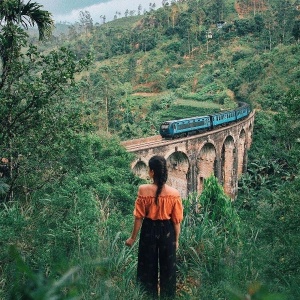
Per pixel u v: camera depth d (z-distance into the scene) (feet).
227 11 404.36
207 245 16.06
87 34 478.59
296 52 225.97
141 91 293.43
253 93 212.64
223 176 131.95
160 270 12.07
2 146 26.84
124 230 19.39
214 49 328.29
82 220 15.94
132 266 13.01
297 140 25.93
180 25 383.65
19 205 22.76
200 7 405.18
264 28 328.29
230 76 259.39
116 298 9.60
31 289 3.27
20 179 27.61
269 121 168.76
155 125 184.24
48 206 19.63
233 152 130.93
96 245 14.06
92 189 35.19
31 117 28.94
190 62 321.93
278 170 119.34
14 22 30.07
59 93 29.81
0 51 28.50
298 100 24.53
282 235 15.25
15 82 28.66
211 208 26.25
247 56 288.30
